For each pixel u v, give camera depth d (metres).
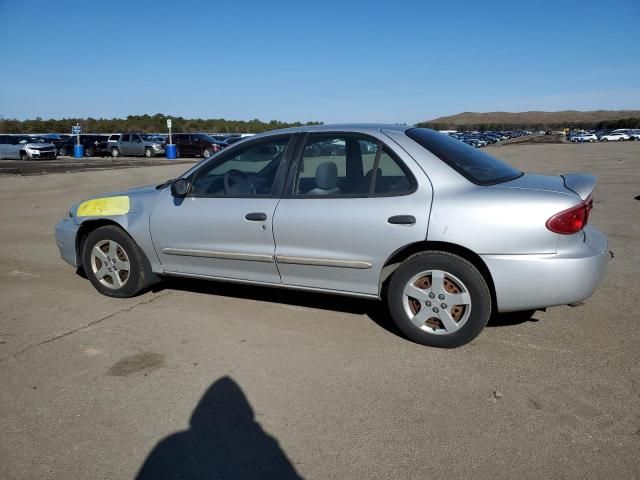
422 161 3.72
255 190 4.26
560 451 2.62
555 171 18.70
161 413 3.03
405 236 3.65
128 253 4.82
